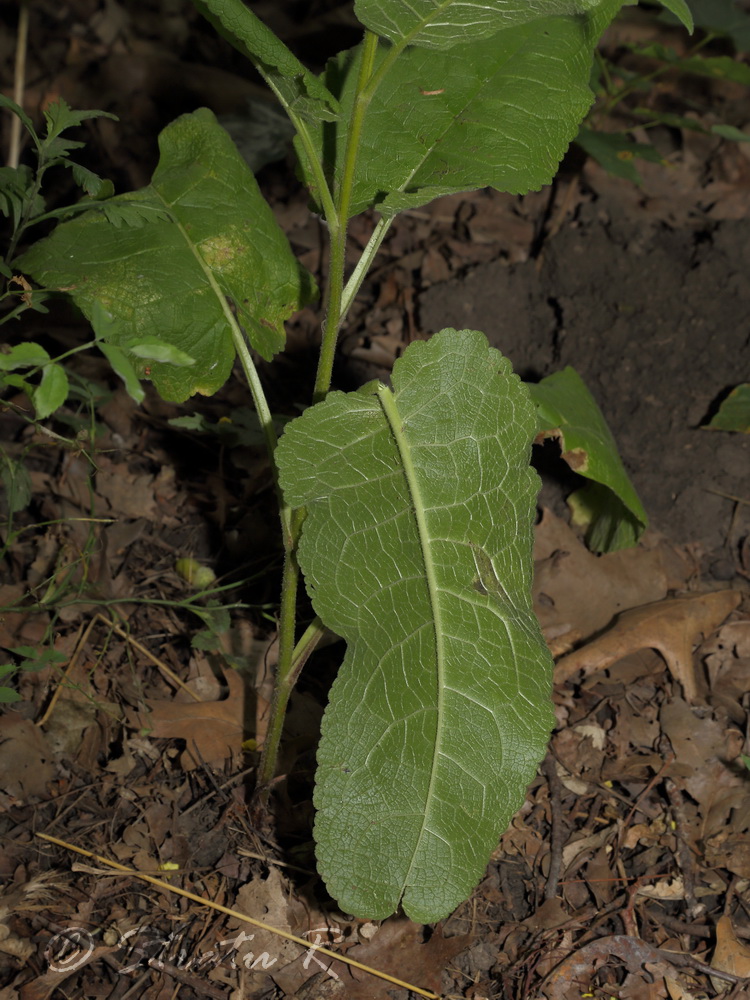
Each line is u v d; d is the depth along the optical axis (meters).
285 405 0.80
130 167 0.97
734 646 0.69
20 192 0.57
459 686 0.50
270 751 0.58
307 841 0.60
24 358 0.45
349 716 0.50
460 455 0.51
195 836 0.60
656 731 0.66
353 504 0.51
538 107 0.57
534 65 0.57
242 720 0.63
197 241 0.57
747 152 1.00
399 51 0.48
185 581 0.70
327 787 0.49
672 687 0.68
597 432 0.65
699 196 0.95
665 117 0.84
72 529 0.70
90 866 0.58
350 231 0.95
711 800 0.63
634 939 0.57
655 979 0.56
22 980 0.54
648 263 0.85
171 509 0.74
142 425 0.78
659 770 0.64
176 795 0.61
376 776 0.49
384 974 0.55
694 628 0.69
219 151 0.60
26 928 0.56
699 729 0.65
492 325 0.84
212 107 1.02
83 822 0.60
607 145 0.80
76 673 0.65
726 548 0.75
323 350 0.52
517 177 0.55
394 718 0.50
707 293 0.82
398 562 0.51
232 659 0.63
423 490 0.51
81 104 1.01
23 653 0.58
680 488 0.76
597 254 0.85
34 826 0.59
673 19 0.84
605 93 0.90
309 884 0.58
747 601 0.71
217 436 0.77
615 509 0.70
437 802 0.49
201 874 0.58
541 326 0.84
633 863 0.60
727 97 1.12
